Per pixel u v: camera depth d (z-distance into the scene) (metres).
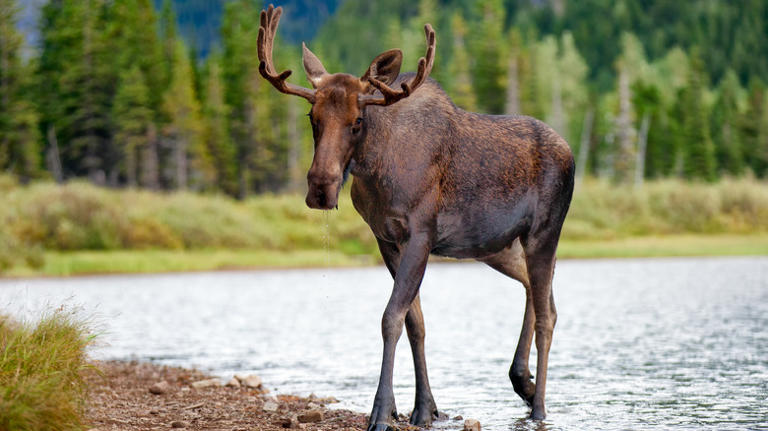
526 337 29.55
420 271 25.45
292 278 133.12
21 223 160.12
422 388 27.42
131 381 36.75
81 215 167.62
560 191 28.20
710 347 46.31
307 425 26.89
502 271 29.80
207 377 38.31
